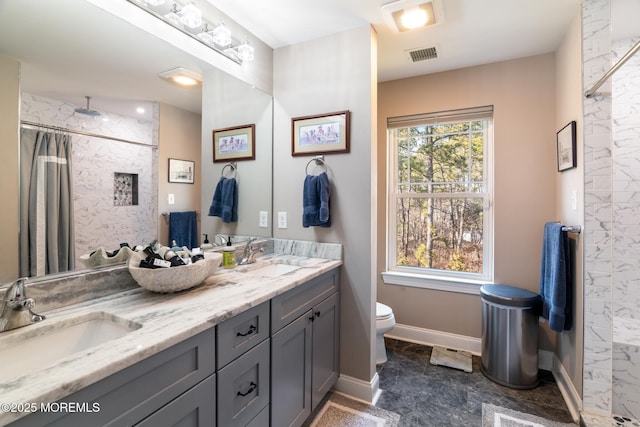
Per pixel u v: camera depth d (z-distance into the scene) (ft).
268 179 7.18
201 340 3.29
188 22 4.89
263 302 4.25
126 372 2.55
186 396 3.12
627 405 5.45
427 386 6.75
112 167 4.38
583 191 5.60
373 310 6.44
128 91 4.54
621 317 6.78
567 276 6.09
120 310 3.55
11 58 3.33
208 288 4.49
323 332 5.88
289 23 6.14
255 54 6.68
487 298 7.10
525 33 6.55
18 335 2.90
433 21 6.04
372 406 6.09
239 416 3.88
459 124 8.60
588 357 5.58
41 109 3.59
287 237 7.14
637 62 6.78
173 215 5.33
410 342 8.84
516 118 7.70
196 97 5.58
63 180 3.82
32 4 3.49
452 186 8.72
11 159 3.34
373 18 5.96
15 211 3.37
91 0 3.94
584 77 5.57
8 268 3.29
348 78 6.38
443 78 8.45
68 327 3.27
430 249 9.04
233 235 6.47
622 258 6.79
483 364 7.29
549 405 6.09
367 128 6.21
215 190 6.09
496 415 5.80
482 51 7.32
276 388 4.58
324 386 5.93
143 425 2.70
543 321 7.43
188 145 5.52
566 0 5.48
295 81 6.95
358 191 6.33
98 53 4.13
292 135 6.97
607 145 5.42
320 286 5.76
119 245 4.45
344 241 6.49
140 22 4.51
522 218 7.66
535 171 7.53
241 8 5.64
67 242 3.83
